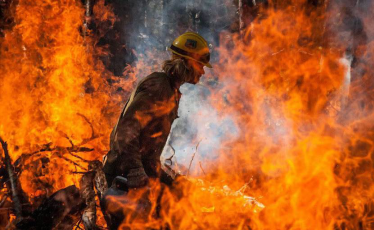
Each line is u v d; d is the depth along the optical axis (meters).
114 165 3.27
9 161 3.22
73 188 3.25
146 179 3.06
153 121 3.18
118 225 3.21
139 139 3.19
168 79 3.24
